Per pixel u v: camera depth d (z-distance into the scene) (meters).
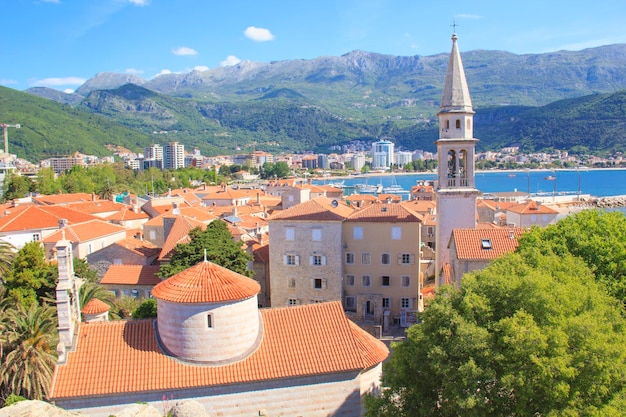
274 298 86.75
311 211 86.06
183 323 39.50
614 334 35.81
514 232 72.38
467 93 79.69
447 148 79.88
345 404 40.72
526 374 32.62
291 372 39.59
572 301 36.47
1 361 46.12
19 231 104.50
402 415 36.09
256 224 131.62
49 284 66.62
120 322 42.59
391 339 77.25
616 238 52.00
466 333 34.09
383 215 85.56
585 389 32.88
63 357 38.94
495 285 37.53
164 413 38.03
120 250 90.50
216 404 38.81
